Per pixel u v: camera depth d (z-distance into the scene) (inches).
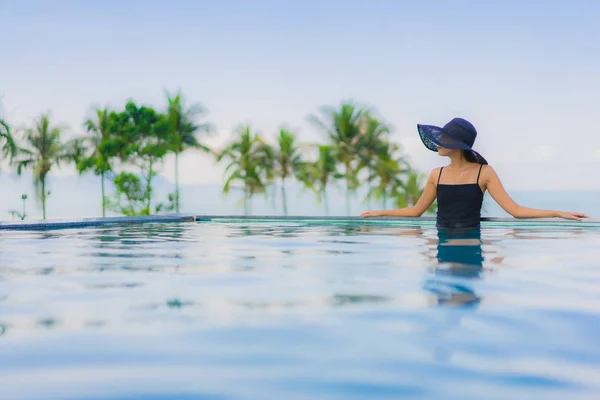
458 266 115.6
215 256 135.9
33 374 54.7
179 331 68.6
